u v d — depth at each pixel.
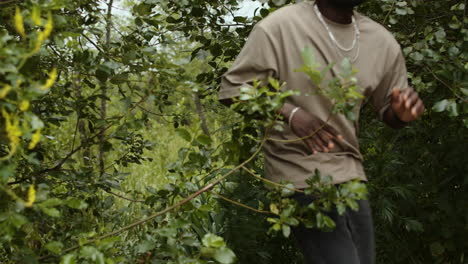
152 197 2.41
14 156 1.94
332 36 2.13
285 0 2.89
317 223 1.90
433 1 2.89
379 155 3.30
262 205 3.14
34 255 1.97
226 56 3.42
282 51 2.11
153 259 2.14
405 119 2.18
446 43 2.60
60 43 1.96
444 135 3.29
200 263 2.00
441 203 3.24
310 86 2.09
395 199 3.47
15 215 1.73
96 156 3.41
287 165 2.16
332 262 2.10
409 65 2.96
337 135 2.03
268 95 1.91
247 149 2.27
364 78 2.17
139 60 2.71
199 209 2.11
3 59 1.57
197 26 3.29
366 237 2.23
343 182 2.11
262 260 3.20
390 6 2.82
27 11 1.78
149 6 2.87
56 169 2.74
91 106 2.89
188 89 2.37
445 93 2.83
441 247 3.30
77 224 2.89
